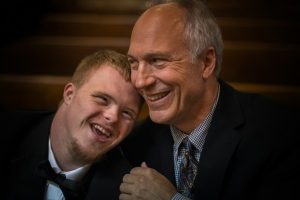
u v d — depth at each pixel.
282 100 2.40
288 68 2.63
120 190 1.34
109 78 1.29
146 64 1.31
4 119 1.45
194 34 1.31
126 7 3.51
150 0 1.39
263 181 1.36
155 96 1.33
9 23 2.98
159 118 1.35
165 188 1.34
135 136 1.54
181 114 1.36
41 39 2.94
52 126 1.37
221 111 1.43
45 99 2.53
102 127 1.29
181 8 1.33
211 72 1.38
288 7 3.36
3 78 2.58
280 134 1.37
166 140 1.49
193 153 1.45
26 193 1.31
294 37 2.95
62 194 1.31
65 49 2.74
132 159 1.49
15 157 1.37
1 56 2.76
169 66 1.30
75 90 1.34
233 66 2.66
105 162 1.39
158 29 1.28
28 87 2.53
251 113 1.44
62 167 1.36
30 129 1.44
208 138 1.41
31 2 3.18
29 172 1.33
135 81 1.30
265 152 1.35
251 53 2.64
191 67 1.33
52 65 2.75
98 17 3.31
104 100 1.29
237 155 1.37
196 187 1.38
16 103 2.55
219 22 3.05
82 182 1.35
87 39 2.90
